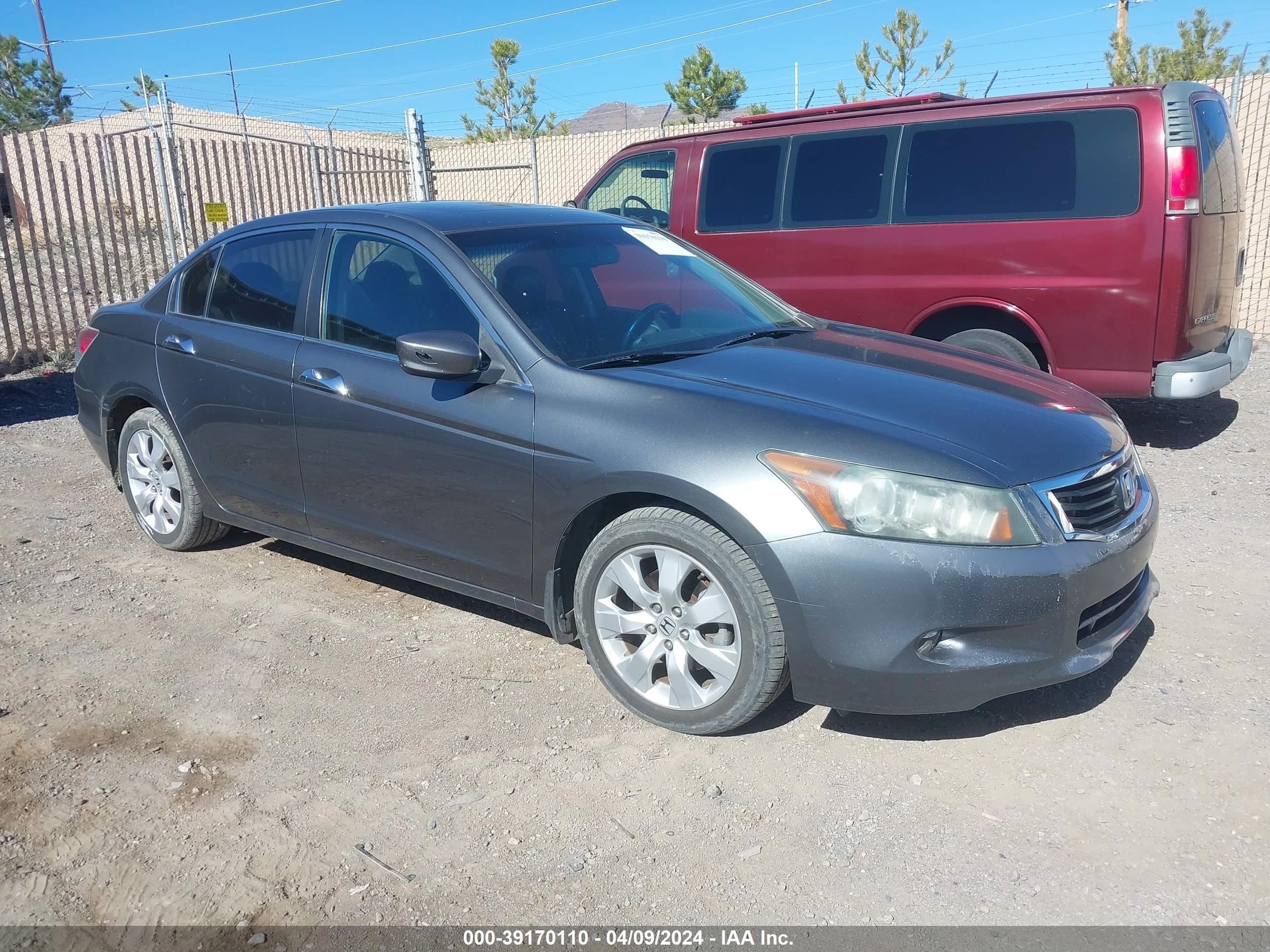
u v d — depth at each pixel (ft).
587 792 10.26
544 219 14.44
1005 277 21.02
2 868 9.27
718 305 14.37
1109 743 10.82
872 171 22.45
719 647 10.65
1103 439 11.27
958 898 8.66
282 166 46.88
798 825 9.67
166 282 16.43
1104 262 19.97
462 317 12.51
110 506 19.25
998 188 20.99
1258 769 10.26
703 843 9.48
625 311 13.25
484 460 11.91
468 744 11.14
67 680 12.63
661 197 25.93
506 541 12.01
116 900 8.87
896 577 9.69
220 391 14.78
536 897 8.84
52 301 38.11
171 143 37.60
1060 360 20.88
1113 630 10.87
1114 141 19.75
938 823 9.63
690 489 10.38
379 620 14.23
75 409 27.20
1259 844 9.18
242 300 15.02
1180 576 15.03
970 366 12.91
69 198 33.37
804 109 24.32
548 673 12.66
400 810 10.05
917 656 9.81
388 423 12.73
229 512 15.51
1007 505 9.85
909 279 22.12
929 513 9.75
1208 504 18.13
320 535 14.24
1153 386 20.17
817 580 9.88
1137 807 9.76
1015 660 9.89
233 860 9.35
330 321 13.78
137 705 12.05
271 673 12.76
